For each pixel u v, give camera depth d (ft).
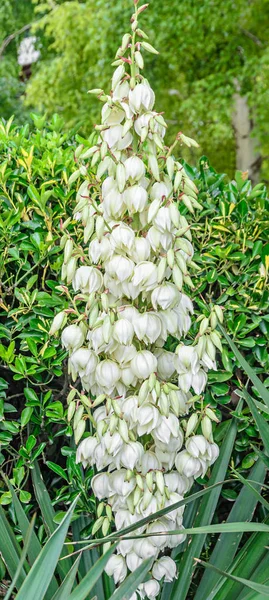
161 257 5.07
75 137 8.16
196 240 7.09
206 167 7.64
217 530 4.73
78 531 6.49
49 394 6.46
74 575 4.78
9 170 6.88
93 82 26.89
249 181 7.61
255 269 6.97
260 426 5.56
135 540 5.23
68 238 5.21
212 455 5.35
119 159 4.98
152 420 5.08
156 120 4.87
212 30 24.32
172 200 4.95
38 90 28.25
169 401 5.10
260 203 7.24
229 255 6.88
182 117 28.86
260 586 4.56
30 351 6.95
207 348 5.15
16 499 5.57
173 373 5.47
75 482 6.48
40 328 6.44
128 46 5.08
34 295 6.47
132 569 5.24
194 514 6.33
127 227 4.94
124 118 5.06
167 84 28.02
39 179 7.15
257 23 26.61
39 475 6.28
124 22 24.59
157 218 4.88
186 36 25.13
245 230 7.02
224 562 5.89
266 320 6.84
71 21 26.12
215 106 26.27
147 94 4.84
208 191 7.35
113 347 5.08
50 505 6.10
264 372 6.90
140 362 5.01
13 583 4.28
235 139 29.30
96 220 4.99
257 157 29.40
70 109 28.53
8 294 6.68
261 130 26.23
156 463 5.27
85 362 5.09
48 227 6.74
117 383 5.20
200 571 6.97
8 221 6.54
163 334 5.16
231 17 24.79
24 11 36.99
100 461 5.18
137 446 5.07
